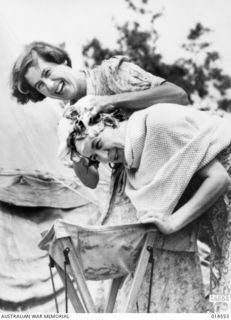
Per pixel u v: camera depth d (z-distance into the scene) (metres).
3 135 3.08
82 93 3.06
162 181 2.68
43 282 2.97
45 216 3.06
